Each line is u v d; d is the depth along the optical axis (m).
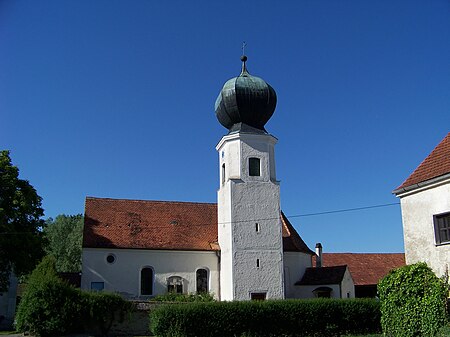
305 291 44.03
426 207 24.14
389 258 58.06
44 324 32.47
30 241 40.69
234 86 44.62
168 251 43.25
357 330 33.97
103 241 42.22
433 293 21.70
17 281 49.72
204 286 43.50
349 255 57.84
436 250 23.28
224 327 31.69
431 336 21.28
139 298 41.62
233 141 44.22
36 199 43.34
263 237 42.19
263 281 41.22
